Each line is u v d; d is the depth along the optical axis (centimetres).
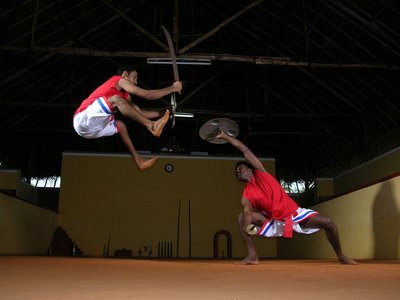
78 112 286
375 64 1227
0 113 1520
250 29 1491
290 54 1441
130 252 1262
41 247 1185
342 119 1542
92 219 1319
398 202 641
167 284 214
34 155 1886
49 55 1312
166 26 1525
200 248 1325
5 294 165
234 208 1359
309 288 198
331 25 1239
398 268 351
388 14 1111
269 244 1321
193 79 1670
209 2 1450
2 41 1164
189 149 1900
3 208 931
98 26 1338
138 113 288
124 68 311
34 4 1159
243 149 419
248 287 203
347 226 853
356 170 1406
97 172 1352
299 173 1948
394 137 1337
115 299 157
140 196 1347
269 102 1728
